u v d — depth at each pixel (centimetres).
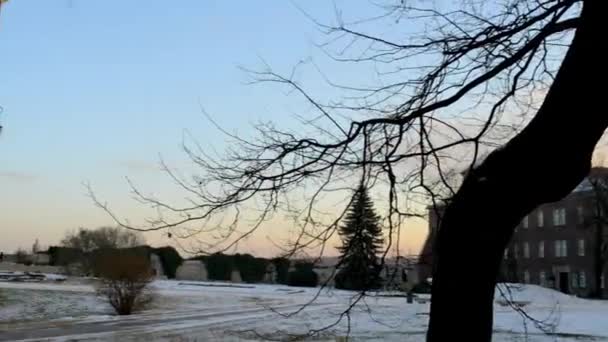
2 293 4575
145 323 3059
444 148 589
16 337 2456
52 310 3819
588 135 473
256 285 6794
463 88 584
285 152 589
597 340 2175
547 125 477
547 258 9300
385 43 684
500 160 491
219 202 584
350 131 595
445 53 632
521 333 2269
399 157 588
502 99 606
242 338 2256
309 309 3341
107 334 2538
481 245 488
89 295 4769
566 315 3088
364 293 620
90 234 9206
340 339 2047
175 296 5234
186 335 2450
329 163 592
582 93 468
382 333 2270
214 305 4384
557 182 480
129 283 3700
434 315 504
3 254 11144
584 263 8719
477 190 488
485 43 611
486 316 492
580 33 477
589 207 7550
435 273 513
